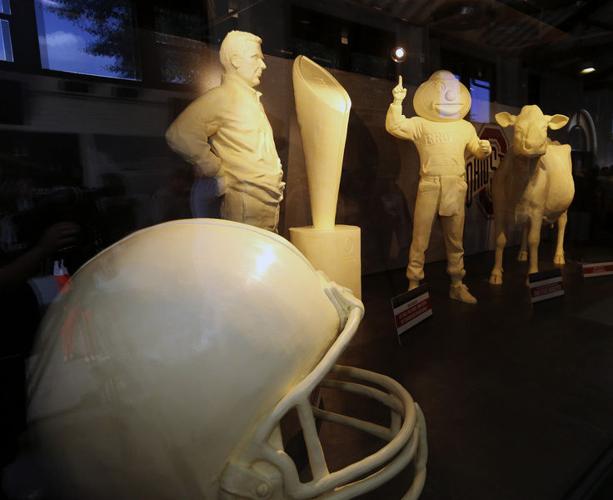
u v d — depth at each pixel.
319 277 0.57
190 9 1.12
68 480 0.44
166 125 1.10
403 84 1.89
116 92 0.98
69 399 0.42
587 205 2.28
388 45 1.76
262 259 0.50
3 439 0.48
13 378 0.51
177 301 0.43
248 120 1.13
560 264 2.23
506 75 2.10
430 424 0.91
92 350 0.42
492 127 2.29
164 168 1.08
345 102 1.24
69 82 0.89
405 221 2.11
